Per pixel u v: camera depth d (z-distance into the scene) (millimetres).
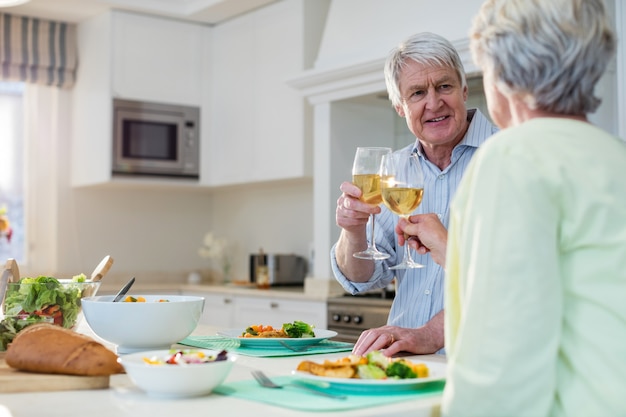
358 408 1097
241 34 5078
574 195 1068
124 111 4992
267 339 1713
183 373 1151
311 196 5074
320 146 4273
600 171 1075
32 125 5402
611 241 1057
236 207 5730
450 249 1157
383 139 4457
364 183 1625
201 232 5914
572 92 1145
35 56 5125
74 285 1732
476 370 1030
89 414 1063
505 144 1103
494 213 1051
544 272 1030
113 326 1534
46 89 5418
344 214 1802
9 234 5137
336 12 4160
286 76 4625
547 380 1020
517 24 1141
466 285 1084
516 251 1027
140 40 5070
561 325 1059
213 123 5328
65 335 1338
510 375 1008
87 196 5430
